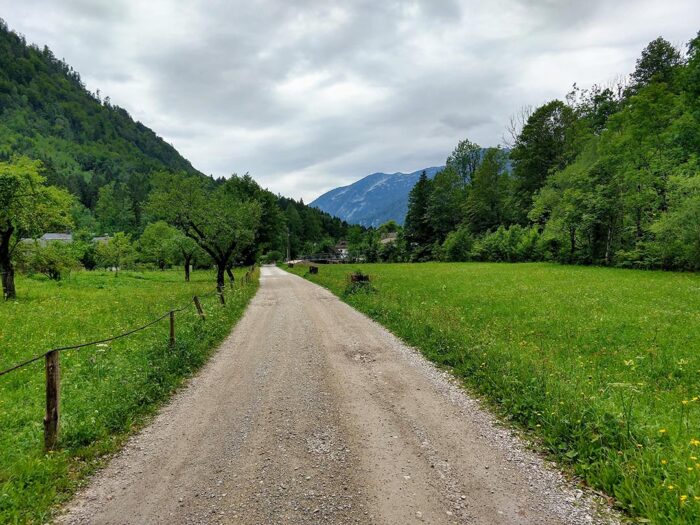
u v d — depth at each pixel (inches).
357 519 166.4
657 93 1861.5
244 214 1307.8
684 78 1581.0
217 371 386.9
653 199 1713.8
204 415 282.2
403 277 1473.9
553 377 312.7
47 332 528.4
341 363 405.4
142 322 602.9
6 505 175.5
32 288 1146.0
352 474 201.8
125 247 2402.8
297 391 325.4
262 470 207.0
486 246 2925.7
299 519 167.0
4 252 912.3
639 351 404.2
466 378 344.5
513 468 205.0
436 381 343.9
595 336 474.0
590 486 187.0
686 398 283.3
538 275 1375.5
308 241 5816.9
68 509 179.2
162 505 179.8
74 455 225.5
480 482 192.9
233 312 721.0
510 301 768.9
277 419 271.6
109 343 458.0
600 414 234.2
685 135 1546.5
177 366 377.7
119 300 917.2
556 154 2987.2
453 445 230.5
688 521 151.6
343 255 5374.0
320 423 263.9
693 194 1405.0
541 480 193.5
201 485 194.7
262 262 4741.6
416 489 187.6
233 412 285.9
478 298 824.3
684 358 369.7
